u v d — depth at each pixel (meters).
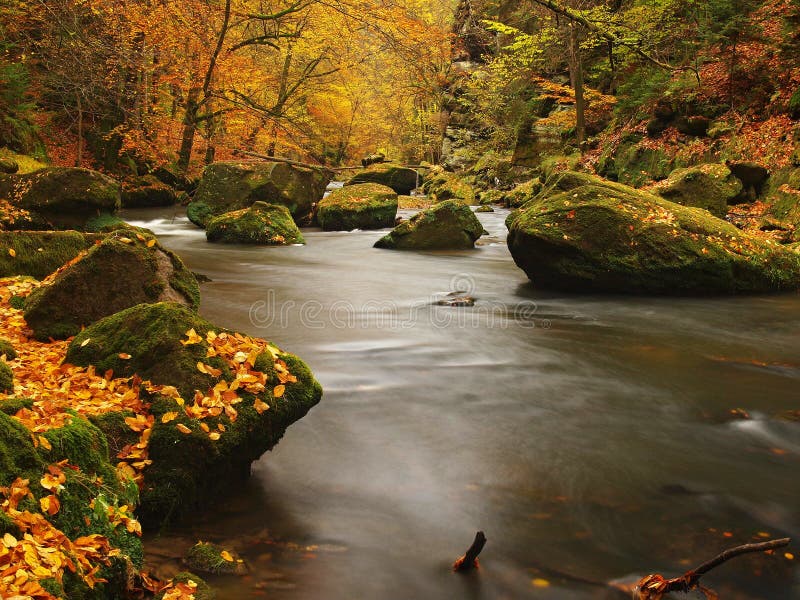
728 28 15.82
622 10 21.06
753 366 6.03
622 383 5.50
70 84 16.20
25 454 2.43
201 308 7.94
